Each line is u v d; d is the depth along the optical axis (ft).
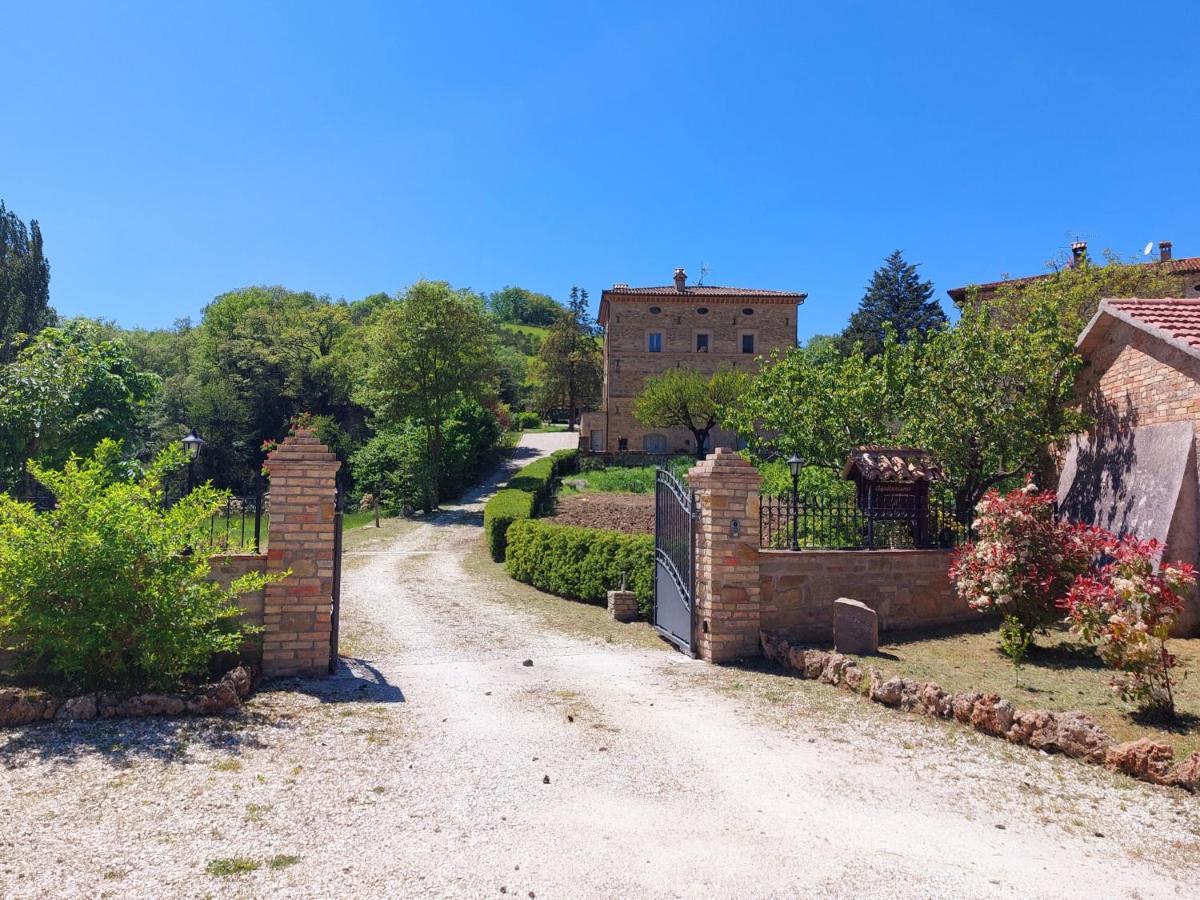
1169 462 31.81
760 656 31.14
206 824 14.38
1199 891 13.25
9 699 19.20
